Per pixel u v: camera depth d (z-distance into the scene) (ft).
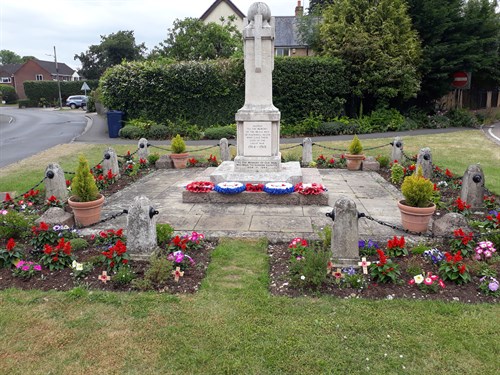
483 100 104.73
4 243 20.63
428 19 76.38
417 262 17.74
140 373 11.89
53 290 16.26
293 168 32.32
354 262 17.31
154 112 72.13
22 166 42.55
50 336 13.56
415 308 14.74
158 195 30.71
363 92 76.18
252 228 22.93
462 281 16.21
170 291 16.16
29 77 248.11
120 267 17.24
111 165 35.63
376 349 12.72
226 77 71.51
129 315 14.62
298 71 71.15
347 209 17.08
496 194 30.01
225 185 28.12
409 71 71.61
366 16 72.74
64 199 27.73
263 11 29.09
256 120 30.22
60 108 175.94
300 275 16.26
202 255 19.25
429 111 85.87
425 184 21.18
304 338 13.23
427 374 11.67
